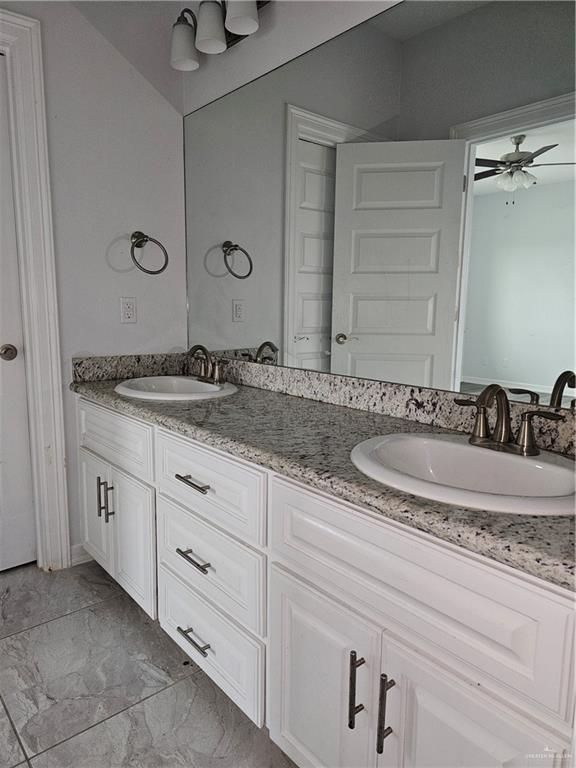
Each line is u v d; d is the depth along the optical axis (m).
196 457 1.36
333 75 1.61
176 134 2.27
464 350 1.33
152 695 1.49
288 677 1.13
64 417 2.08
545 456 1.08
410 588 0.85
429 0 1.36
